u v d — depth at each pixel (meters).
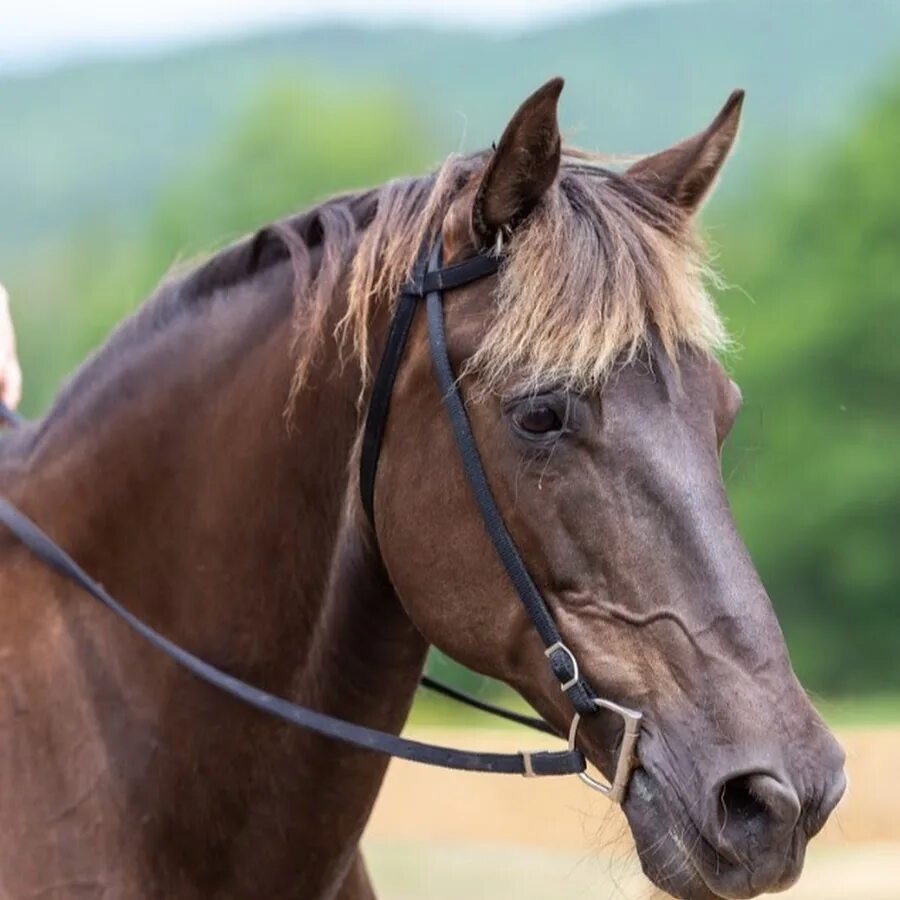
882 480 46.12
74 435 3.98
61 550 3.86
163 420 3.88
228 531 3.78
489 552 3.46
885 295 48.44
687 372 3.42
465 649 3.55
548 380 3.31
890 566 45.88
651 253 3.42
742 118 3.70
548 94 3.38
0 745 3.66
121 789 3.67
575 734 3.43
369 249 3.71
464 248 3.58
